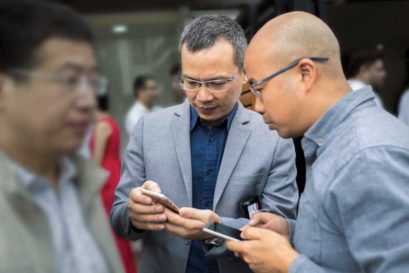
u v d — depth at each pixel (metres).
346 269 0.94
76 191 0.79
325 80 1.00
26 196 0.68
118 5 4.25
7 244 0.65
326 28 1.02
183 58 1.33
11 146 0.69
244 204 1.35
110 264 0.80
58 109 0.67
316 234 0.97
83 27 0.69
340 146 0.95
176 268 1.38
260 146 1.38
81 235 0.76
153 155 1.41
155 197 1.19
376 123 0.94
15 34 0.64
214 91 1.31
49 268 0.69
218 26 1.31
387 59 2.42
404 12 2.25
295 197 1.40
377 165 0.86
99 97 0.76
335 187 0.90
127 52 5.00
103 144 2.54
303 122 1.02
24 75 0.65
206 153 1.40
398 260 0.83
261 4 2.12
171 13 4.45
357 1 2.22
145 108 4.27
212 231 1.12
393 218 0.84
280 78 1.01
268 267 1.02
